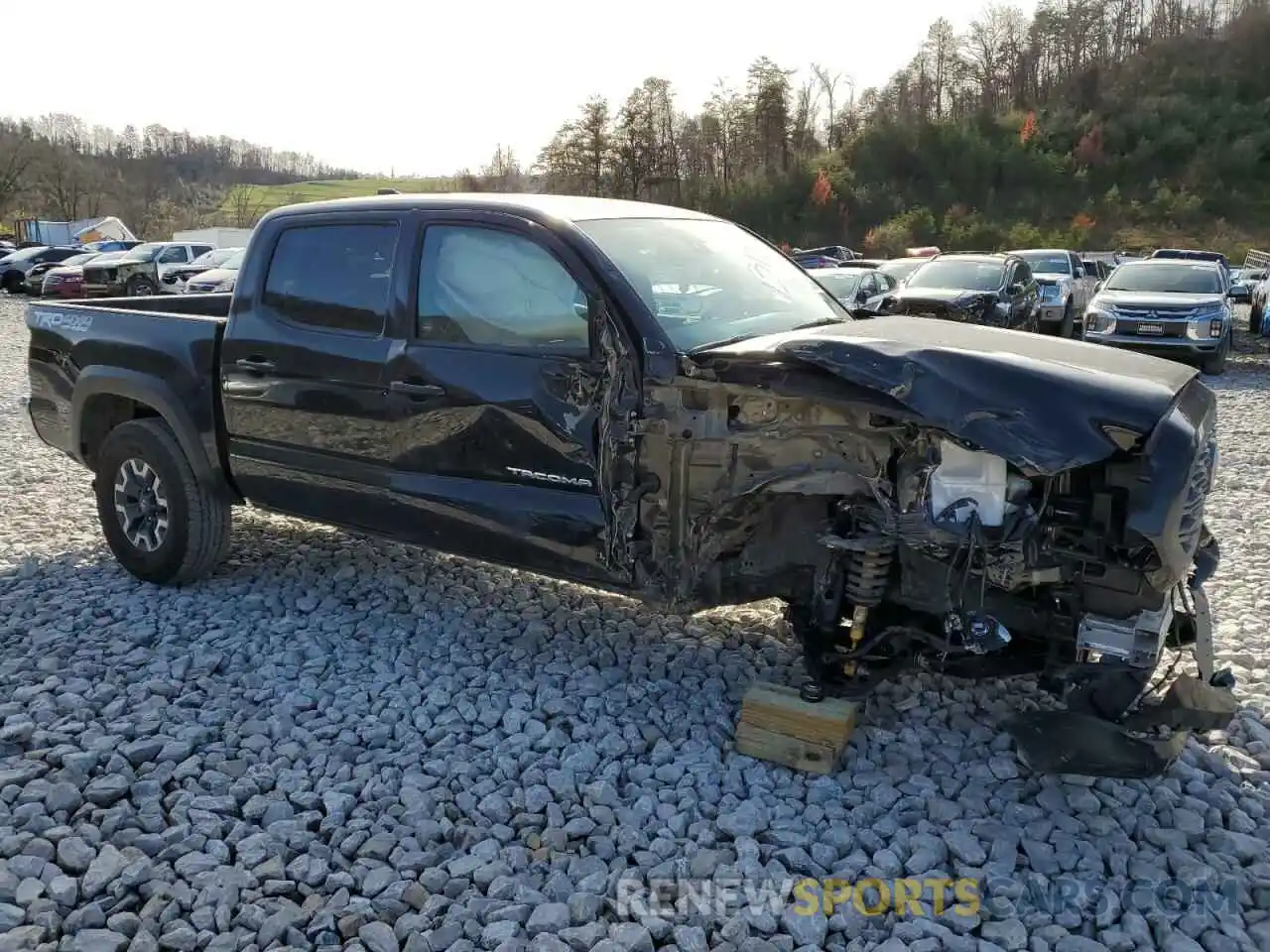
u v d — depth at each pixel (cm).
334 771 359
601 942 273
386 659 454
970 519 322
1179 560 320
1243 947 276
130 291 2683
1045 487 315
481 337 417
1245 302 2605
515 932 279
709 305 408
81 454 575
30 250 3284
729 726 395
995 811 341
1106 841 323
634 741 378
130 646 462
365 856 313
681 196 6650
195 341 507
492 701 414
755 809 337
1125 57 7894
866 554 361
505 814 336
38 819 325
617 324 374
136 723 389
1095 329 1512
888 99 7738
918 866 310
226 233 4188
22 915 282
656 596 386
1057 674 344
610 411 373
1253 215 6022
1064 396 306
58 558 589
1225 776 366
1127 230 5869
